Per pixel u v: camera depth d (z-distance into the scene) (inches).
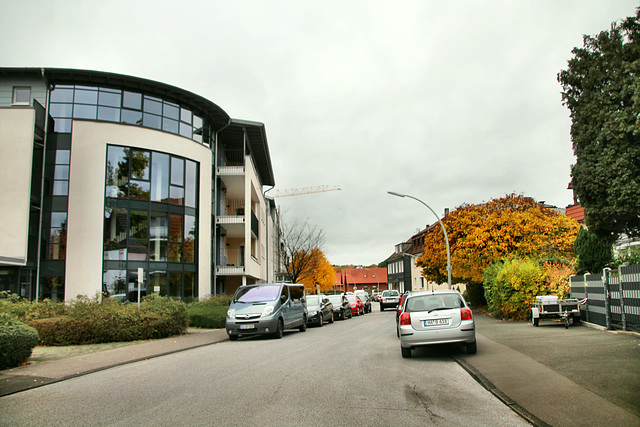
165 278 927.0
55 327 528.1
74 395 272.4
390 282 3218.5
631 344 400.8
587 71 456.1
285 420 215.0
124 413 229.6
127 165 909.2
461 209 1127.0
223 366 374.6
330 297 1160.2
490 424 210.1
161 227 933.8
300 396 263.7
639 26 424.2
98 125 892.6
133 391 281.1
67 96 893.2
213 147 1124.5
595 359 341.4
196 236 1006.4
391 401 252.7
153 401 253.9
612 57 431.5
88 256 856.9
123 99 920.3
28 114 826.8
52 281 848.9
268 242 1822.1
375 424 209.6
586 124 448.5
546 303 601.0
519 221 984.3
